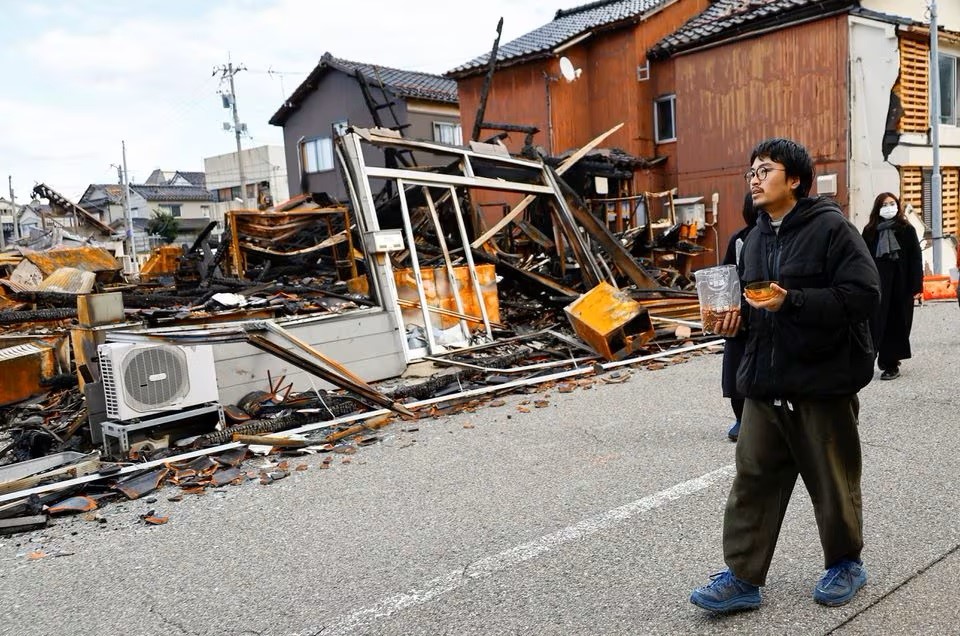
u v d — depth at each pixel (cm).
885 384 654
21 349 747
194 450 534
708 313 270
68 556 373
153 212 5097
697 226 1694
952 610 272
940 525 349
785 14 1527
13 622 307
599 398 654
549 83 1853
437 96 2391
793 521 363
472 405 648
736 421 508
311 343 699
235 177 4525
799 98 1547
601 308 819
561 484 436
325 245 1262
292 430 575
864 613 272
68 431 592
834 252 249
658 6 1842
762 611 278
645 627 272
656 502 396
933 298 1312
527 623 281
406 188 1215
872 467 436
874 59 1451
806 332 249
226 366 630
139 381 532
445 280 884
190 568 350
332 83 2512
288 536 382
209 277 1245
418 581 322
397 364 765
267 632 287
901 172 1471
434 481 456
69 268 1199
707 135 1720
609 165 1664
